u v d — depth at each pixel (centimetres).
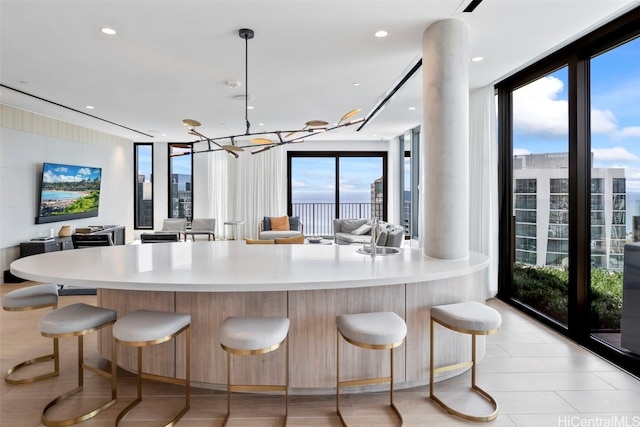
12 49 332
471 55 337
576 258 316
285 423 208
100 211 755
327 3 253
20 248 543
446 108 272
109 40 313
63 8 260
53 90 459
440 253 275
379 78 416
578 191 313
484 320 213
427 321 251
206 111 579
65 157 644
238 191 947
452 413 216
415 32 296
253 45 323
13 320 371
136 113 591
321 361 238
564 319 347
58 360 260
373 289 242
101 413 217
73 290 489
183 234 893
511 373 265
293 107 555
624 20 264
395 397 236
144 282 201
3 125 525
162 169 930
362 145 959
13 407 222
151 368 249
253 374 237
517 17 268
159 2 253
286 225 839
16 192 540
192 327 241
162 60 359
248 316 237
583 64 312
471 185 457
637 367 263
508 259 436
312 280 206
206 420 212
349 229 777
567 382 252
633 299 271
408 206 843
